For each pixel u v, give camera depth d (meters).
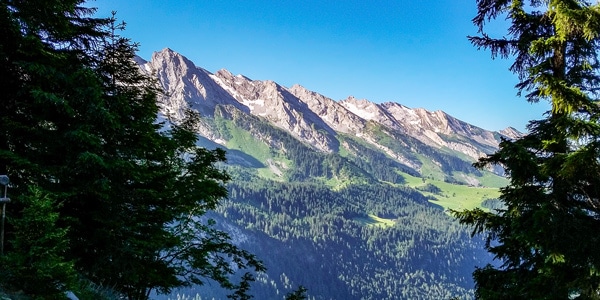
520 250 10.82
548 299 9.48
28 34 9.66
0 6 8.79
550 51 10.48
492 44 11.41
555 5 9.64
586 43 10.28
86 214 10.73
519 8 10.70
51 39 11.02
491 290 10.69
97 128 10.70
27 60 9.56
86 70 10.15
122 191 12.05
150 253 13.24
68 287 7.09
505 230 11.07
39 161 9.91
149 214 13.48
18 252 6.67
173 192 14.91
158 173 13.65
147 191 12.50
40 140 9.82
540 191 10.14
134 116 13.23
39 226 6.79
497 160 10.59
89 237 10.87
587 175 9.38
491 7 11.27
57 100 9.23
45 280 6.79
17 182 9.70
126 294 13.76
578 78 10.45
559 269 9.62
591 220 9.73
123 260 11.69
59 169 9.67
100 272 11.72
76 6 11.36
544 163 9.83
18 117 10.00
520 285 10.50
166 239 13.55
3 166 9.53
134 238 11.83
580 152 8.79
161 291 14.98
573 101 9.50
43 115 9.94
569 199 10.16
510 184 10.53
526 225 10.05
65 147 9.73
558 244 9.33
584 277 9.25
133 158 12.71
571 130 9.41
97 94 9.87
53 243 7.02
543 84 10.02
